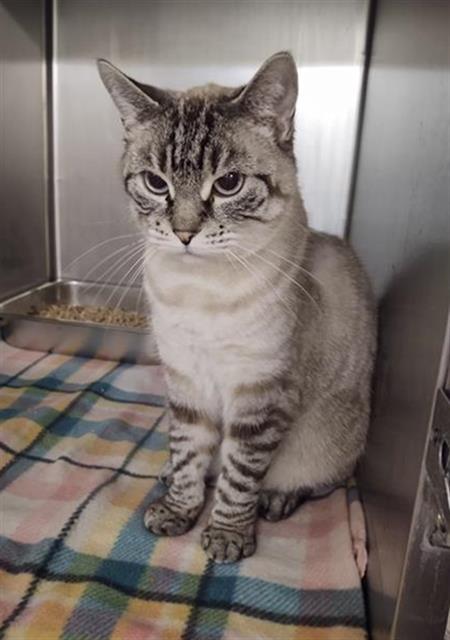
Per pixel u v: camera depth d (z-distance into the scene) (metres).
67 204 1.85
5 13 1.57
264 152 0.91
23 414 1.31
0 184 1.65
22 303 1.76
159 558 0.96
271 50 1.65
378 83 1.42
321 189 1.73
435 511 0.62
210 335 0.94
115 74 0.92
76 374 1.55
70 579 0.89
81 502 1.05
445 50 0.76
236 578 0.92
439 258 0.67
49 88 1.75
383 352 1.04
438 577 0.64
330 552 0.98
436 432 0.62
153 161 0.90
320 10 1.60
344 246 1.18
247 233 0.90
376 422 1.05
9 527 0.98
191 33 1.66
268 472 1.07
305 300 1.00
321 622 0.85
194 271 0.90
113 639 0.79
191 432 1.06
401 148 1.03
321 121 1.68
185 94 0.95
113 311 1.82
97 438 1.26
